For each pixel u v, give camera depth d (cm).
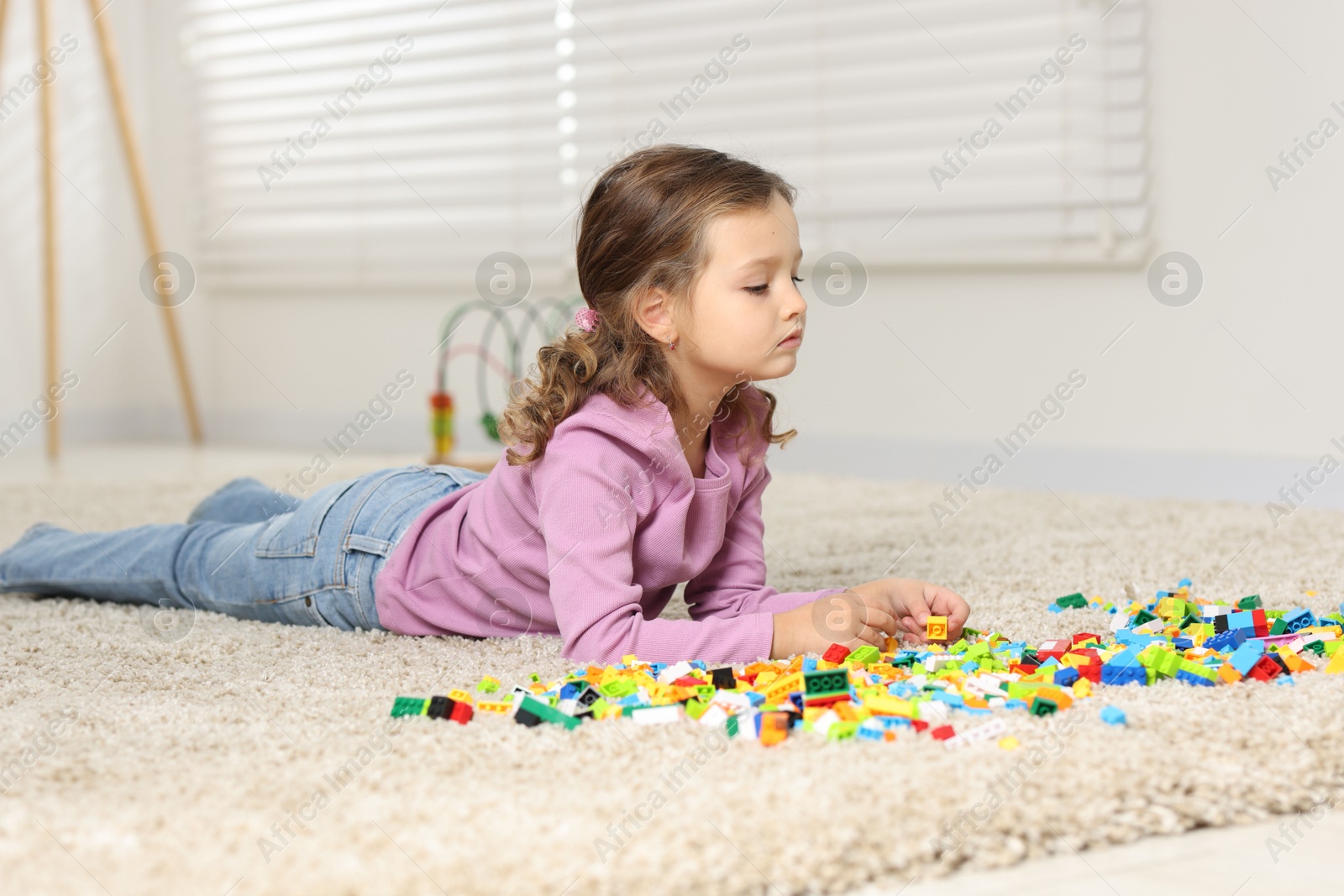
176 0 358
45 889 64
